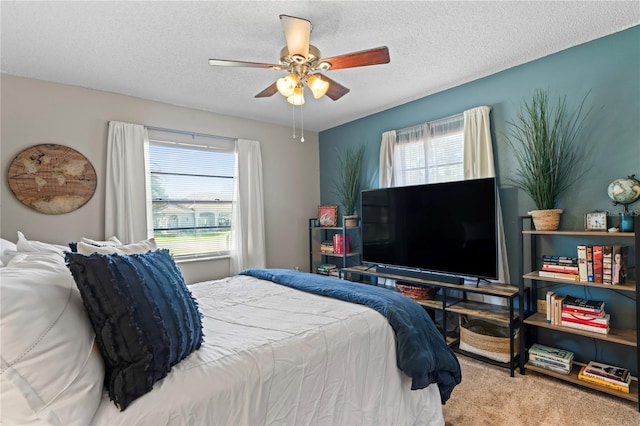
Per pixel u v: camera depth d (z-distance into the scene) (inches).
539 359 93.4
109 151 124.9
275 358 48.1
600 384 83.0
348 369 55.7
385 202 138.8
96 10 76.6
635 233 77.3
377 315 65.3
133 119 133.1
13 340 31.9
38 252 70.7
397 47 97.3
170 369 42.4
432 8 79.1
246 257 160.9
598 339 90.4
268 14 80.2
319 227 177.8
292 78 78.5
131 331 38.9
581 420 73.0
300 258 186.5
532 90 106.0
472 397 82.8
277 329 57.4
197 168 151.2
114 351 38.1
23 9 75.3
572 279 87.9
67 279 42.6
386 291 78.7
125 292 40.4
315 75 82.0
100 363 38.5
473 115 117.4
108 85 121.0
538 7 78.8
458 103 126.1
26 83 111.5
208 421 39.1
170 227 143.7
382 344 61.6
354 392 55.9
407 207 130.0
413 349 61.1
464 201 111.9
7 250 68.6
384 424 58.6
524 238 107.5
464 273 111.7
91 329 39.9
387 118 153.5
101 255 42.1
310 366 50.8
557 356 91.4
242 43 93.4
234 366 44.8
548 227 92.6
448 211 116.5
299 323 60.2
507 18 83.2
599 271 83.6
